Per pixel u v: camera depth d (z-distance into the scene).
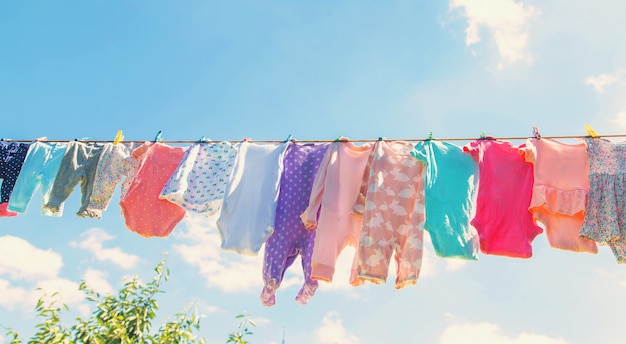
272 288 4.68
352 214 4.69
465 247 4.48
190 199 4.97
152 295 5.95
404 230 4.55
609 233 4.13
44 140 5.59
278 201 5.00
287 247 4.85
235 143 5.32
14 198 5.37
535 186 4.42
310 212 4.68
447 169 4.75
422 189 4.62
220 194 5.00
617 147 4.46
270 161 5.05
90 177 5.39
